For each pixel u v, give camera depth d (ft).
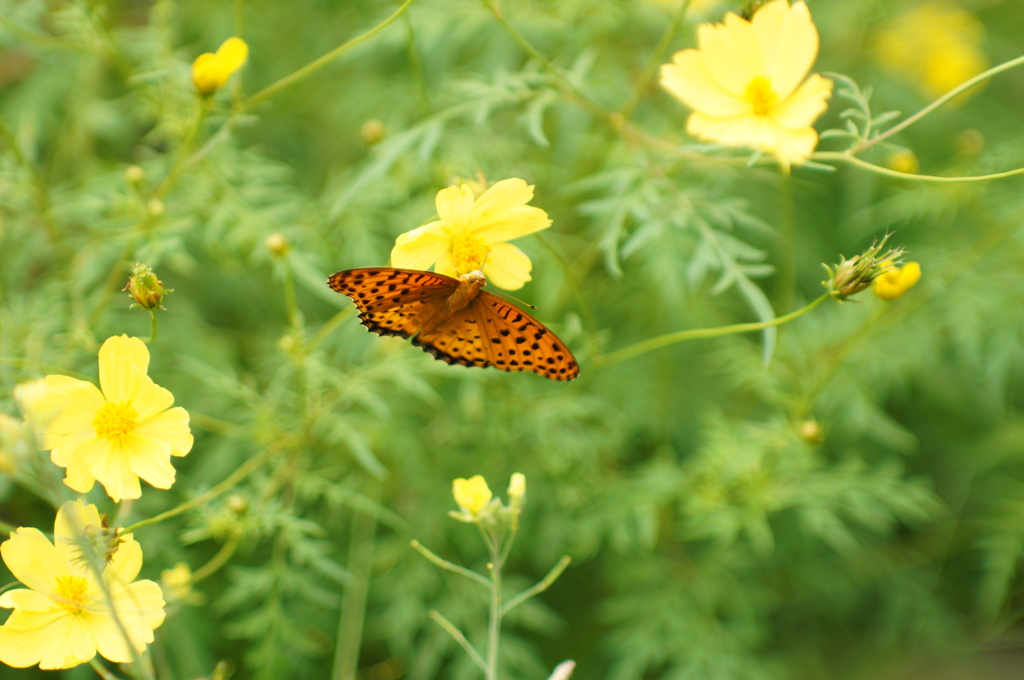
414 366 3.36
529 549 3.67
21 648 2.92
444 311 3.01
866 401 3.54
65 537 2.92
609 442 3.58
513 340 3.03
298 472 3.31
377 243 3.52
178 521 3.44
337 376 3.32
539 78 3.30
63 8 3.68
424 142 3.27
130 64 3.62
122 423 2.98
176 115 3.39
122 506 2.97
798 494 3.51
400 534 3.55
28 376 3.20
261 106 3.56
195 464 3.54
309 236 3.46
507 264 3.09
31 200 3.41
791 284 3.48
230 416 3.44
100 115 3.64
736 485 3.53
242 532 3.19
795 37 3.14
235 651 3.58
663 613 3.60
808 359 3.59
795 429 3.47
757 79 3.14
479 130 3.58
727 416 3.80
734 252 3.23
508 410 3.52
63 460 2.96
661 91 3.64
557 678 2.96
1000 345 3.57
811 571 3.85
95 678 3.43
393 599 3.52
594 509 3.56
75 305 3.31
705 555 3.69
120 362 2.98
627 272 3.71
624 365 3.73
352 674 3.39
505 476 3.58
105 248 3.39
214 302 3.72
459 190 3.04
